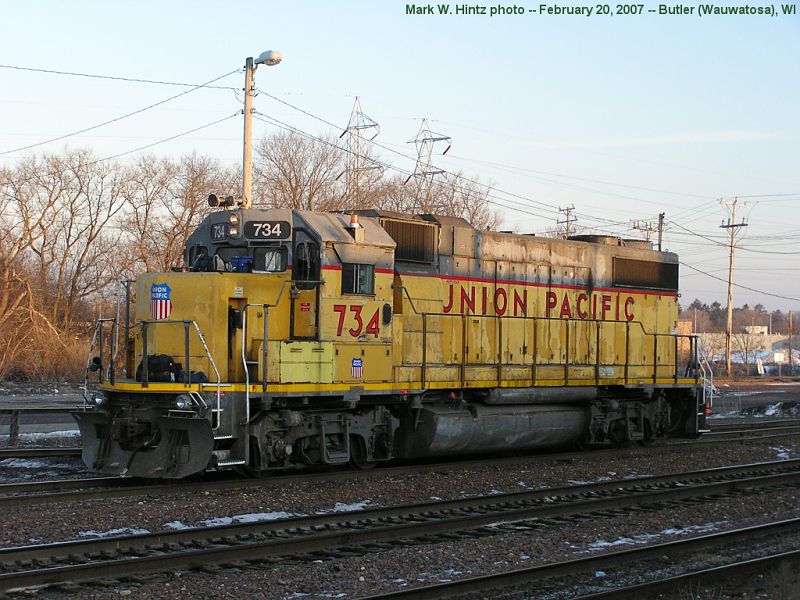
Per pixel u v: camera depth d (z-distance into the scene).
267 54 24.27
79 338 43.34
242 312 13.39
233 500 11.92
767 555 9.98
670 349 20.73
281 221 13.91
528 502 12.66
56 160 49.12
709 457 18.70
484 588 8.19
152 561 8.50
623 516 11.93
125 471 13.08
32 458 16.03
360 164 49.56
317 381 13.79
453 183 55.34
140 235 48.97
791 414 34.22
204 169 48.88
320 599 7.91
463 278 16.59
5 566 8.42
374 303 14.64
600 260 19.34
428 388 15.61
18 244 44.16
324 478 13.89
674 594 8.28
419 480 14.34
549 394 17.75
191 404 12.62
